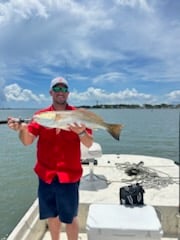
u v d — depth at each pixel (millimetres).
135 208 1910
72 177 1783
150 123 23562
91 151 3086
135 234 1636
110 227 1652
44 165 1811
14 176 6320
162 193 2805
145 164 4020
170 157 9219
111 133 1702
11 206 4461
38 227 2408
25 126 1760
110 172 3604
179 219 2418
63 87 1801
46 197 1822
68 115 1661
